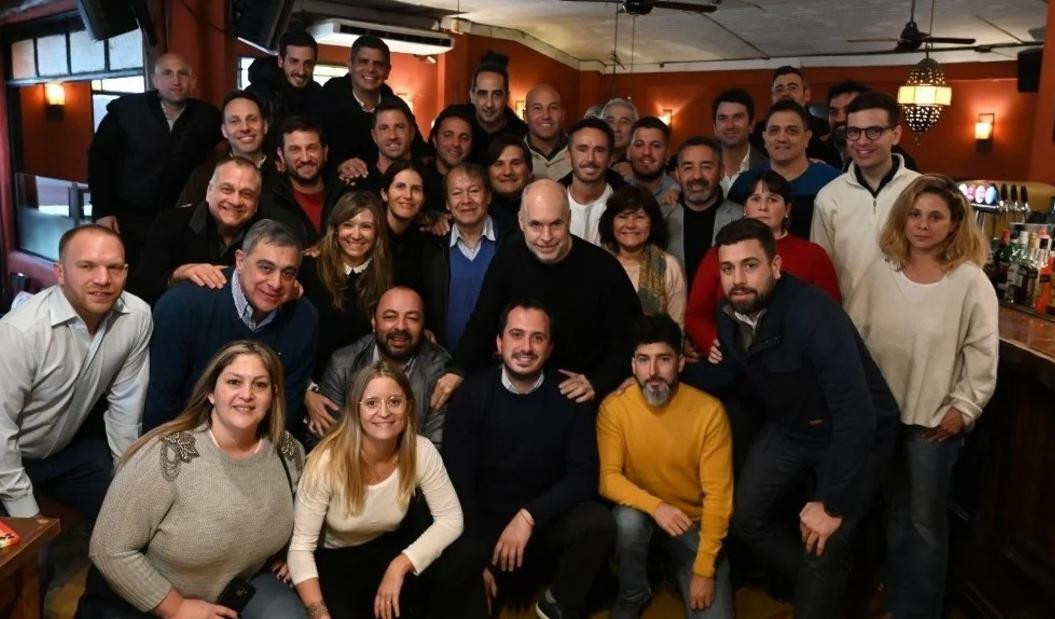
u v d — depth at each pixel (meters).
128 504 2.11
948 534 2.85
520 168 3.43
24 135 8.19
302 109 4.28
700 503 2.83
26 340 2.36
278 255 2.47
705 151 3.23
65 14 6.84
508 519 2.78
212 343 2.61
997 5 7.94
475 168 3.16
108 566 2.12
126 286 3.05
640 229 3.07
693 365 2.89
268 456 2.29
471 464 2.74
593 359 2.96
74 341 2.45
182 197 3.68
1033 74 8.11
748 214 2.88
